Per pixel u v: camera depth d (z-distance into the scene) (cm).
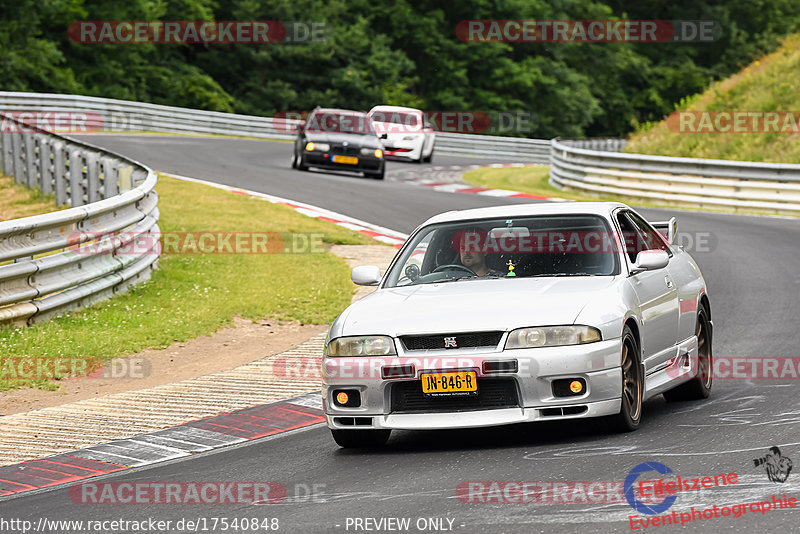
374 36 19912
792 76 10106
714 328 3438
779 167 7262
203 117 13462
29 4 15038
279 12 18312
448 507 1595
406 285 2314
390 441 2212
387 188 7812
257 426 2403
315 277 4447
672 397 2516
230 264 4662
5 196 6081
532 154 14550
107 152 5347
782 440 1914
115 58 16800
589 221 2353
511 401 1984
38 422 2486
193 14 17838
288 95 17950
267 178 8119
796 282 4275
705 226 6103
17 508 1803
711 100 10694
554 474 1755
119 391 2811
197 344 3409
